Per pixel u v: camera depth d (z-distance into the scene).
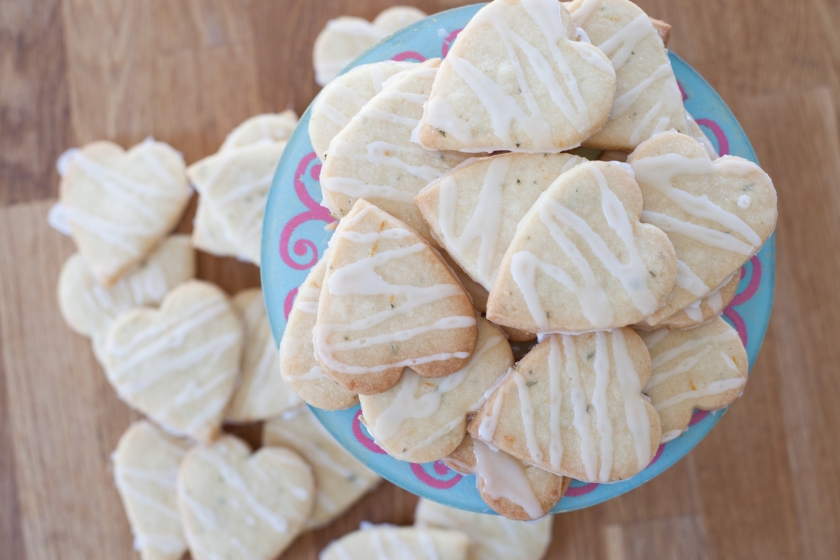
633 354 0.42
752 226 0.41
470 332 0.41
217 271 0.56
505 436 0.42
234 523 0.54
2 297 0.56
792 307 0.55
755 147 0.55
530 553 0.54
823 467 0.54
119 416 0.56
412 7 0.55
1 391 0.56
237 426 0.56
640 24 0.42
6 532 0.56
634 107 0.42
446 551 0.53
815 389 0.55
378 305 0.41
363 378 0.41
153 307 0.55
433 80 0.42
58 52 0.56
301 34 0.56
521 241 0.41
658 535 0.55
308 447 0.55
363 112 0.42
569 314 0.41
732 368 0.43
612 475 0.42
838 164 0.54
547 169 0.41
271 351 0.55
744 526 0.55
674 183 0.41
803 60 0.55
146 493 0.55
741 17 0.55
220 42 0.56
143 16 0.56
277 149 0.53
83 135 0.56
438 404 0.42
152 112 0.56
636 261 0.40
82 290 0.55
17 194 0.56
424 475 0.44
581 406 0.41
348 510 0.56
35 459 0.56
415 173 0.42
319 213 0.44
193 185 0.55
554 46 0.41
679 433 0.43
